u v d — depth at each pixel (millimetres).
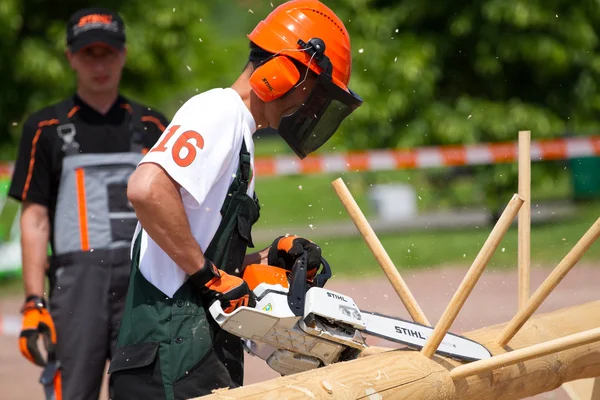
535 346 8180
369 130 32906
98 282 11641
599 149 30969
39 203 11898
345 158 29750
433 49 32969
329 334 8164
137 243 8797
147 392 8398
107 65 12047
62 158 11883
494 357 8258
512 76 33688
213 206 8438
